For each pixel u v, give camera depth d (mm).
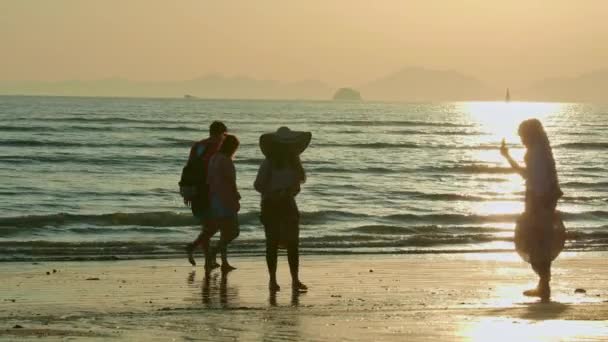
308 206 34062
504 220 30422
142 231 25812
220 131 17625
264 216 15305
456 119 156000
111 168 49781
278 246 15508
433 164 56781
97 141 70188
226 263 17750
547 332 9273
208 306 13562
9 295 14633
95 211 31906
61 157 54406
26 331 9914
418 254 21625
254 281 16562
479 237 25297
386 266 19094
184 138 76000
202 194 17438
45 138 72375
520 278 17281
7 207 32875
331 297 14602
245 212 30188
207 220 17531
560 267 18922
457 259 20562
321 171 50688
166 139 74312
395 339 9016
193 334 9648
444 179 48375
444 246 23562
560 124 138125
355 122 126375
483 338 9000
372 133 98375
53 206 33312
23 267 18594
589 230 27734
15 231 25422
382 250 22312
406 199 37438
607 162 62562
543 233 14461
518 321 10266
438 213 31797
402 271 18250
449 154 68000
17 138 71750
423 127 115500
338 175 48844
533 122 14469
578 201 37188
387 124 123062
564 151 74938
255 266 18828
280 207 15195
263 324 10422
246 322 10641
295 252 15367
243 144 73000
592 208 34844
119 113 140250
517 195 39562
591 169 55906
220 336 9484
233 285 16031
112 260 20047
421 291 15352
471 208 34594
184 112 161625
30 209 32406
